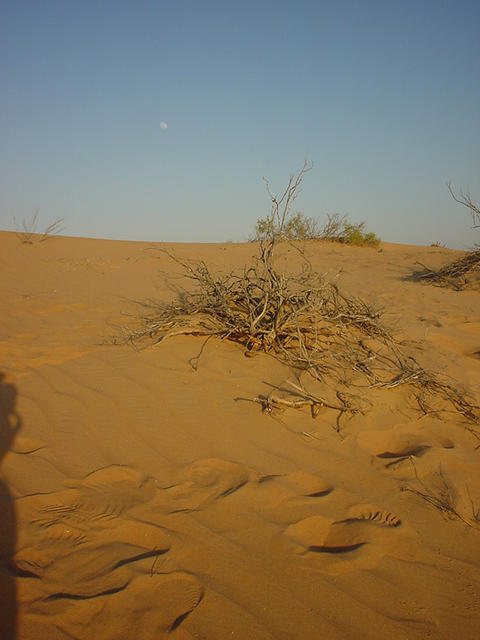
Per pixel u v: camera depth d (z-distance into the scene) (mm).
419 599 2078
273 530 2430
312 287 4930
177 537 2340
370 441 3412
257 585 2084
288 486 2797
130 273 10891
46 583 2027
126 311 6879
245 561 2215
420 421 3727
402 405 3916
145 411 3604
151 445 3170
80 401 3734
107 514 2500
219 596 2012
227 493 2701
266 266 4770
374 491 2820
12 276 9609
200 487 2758
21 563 2135
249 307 4887
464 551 2396
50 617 1864
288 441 3287
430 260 13398
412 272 11633
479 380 4445
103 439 3217
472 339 5711
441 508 2711
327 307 5492
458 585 2176
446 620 1978
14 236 15492
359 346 5020
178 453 3094
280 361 4570
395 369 4465
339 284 9875
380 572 2217
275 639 1837
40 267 10953
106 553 2229
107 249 14727
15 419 3428
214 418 3533
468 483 2967
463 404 3938
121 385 4035
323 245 17250
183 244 17688
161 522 2445
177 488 2734
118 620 1879
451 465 3133
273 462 3041
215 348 4898
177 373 4285
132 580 2064
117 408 3639
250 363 4523
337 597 2053
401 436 3518
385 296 8570
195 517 2492
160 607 1947
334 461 3102
